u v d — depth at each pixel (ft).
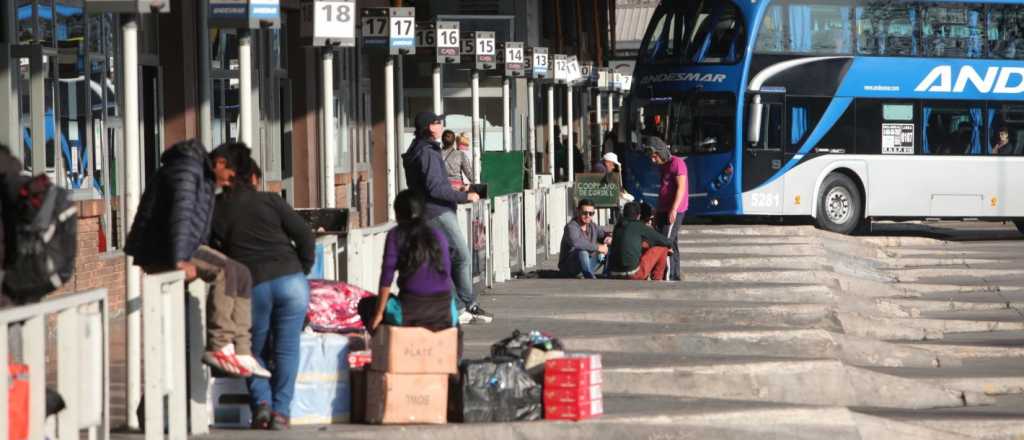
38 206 59.88
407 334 78.95
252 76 161.79
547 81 263.08
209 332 73.72
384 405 78.95
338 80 195.31
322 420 79.61
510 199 164.96
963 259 216.13
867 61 242.99
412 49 150.20
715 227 241.76
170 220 68.44
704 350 116.16
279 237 75.87
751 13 237.66
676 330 118.73
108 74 128.57
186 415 74.33
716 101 238.68
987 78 249.55
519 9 304.91
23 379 55.36
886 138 244.22
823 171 240.73
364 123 211.00
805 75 239.30
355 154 204.95
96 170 125.29
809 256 199.00
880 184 244.01
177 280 70.49
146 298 68.13
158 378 68.49
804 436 88.69
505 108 215.72
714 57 239.30
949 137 248.32
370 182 213.66
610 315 129.39
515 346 85.61
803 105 239.71
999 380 112.88
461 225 134.00
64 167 119.03
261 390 75.82
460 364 81.15
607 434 82.74
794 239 218.59
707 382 102.06
